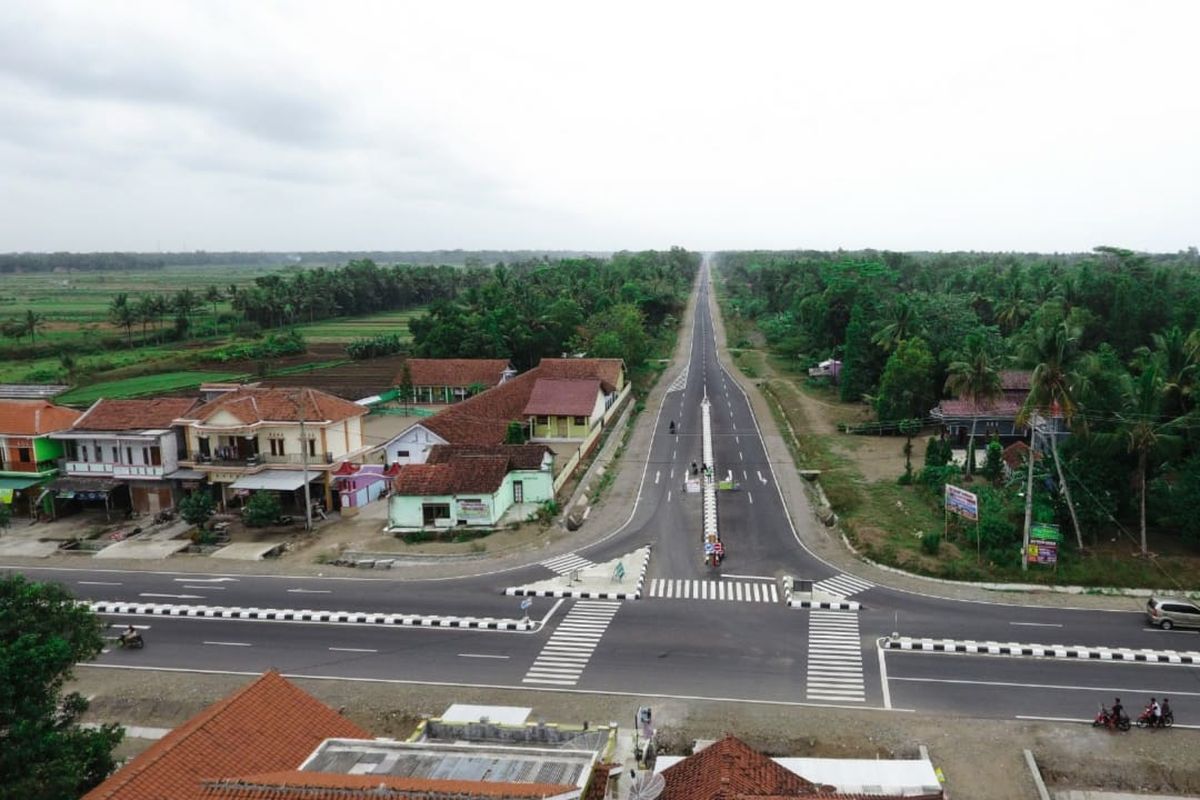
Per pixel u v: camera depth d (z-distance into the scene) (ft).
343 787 58.44
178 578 173.17
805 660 134.10
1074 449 181.06
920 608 153.28
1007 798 98.99
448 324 378.32
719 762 70.79
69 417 223.51
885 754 108.17
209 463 212.43
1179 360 180.86
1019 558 167.63
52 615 91.91
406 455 235.81
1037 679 126.82
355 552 185.26
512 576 171.94
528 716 116.26
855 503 208.13
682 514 207.82
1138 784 102.22
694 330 572.92
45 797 74.59
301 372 400.88
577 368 322.96
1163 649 135.33
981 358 240.12
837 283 384.68
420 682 129.39
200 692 127.13
